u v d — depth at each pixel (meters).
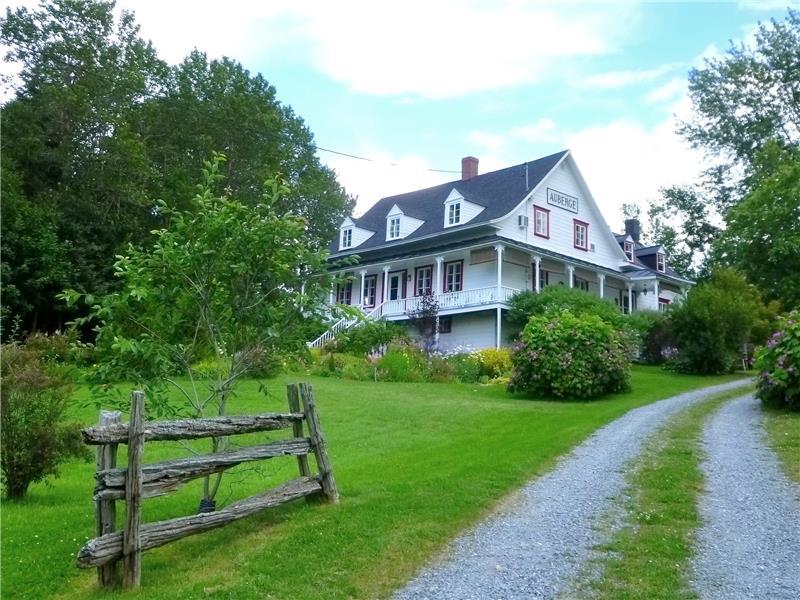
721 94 42.81
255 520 6.51
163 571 5.27
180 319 6.79
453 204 31.95
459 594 4.98
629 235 42.22
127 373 6.50
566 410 14.68
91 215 29.73
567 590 5.04
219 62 40.31
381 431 12.56
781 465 8.72
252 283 6.95
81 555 4.61
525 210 31.36
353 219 37.72
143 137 34.91
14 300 25.45
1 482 8.17
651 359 26.81
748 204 32.03
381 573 5.33
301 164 46.19
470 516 6.82
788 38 40.31
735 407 14.12
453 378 22.03
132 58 33.97
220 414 6.92
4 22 30.89
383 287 34.59
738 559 5.61
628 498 7.45
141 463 4.98
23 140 28.31
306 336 7.30
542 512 7.03
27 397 8.09
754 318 24.55
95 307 6.70
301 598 4.80
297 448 6.86
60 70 31.03
